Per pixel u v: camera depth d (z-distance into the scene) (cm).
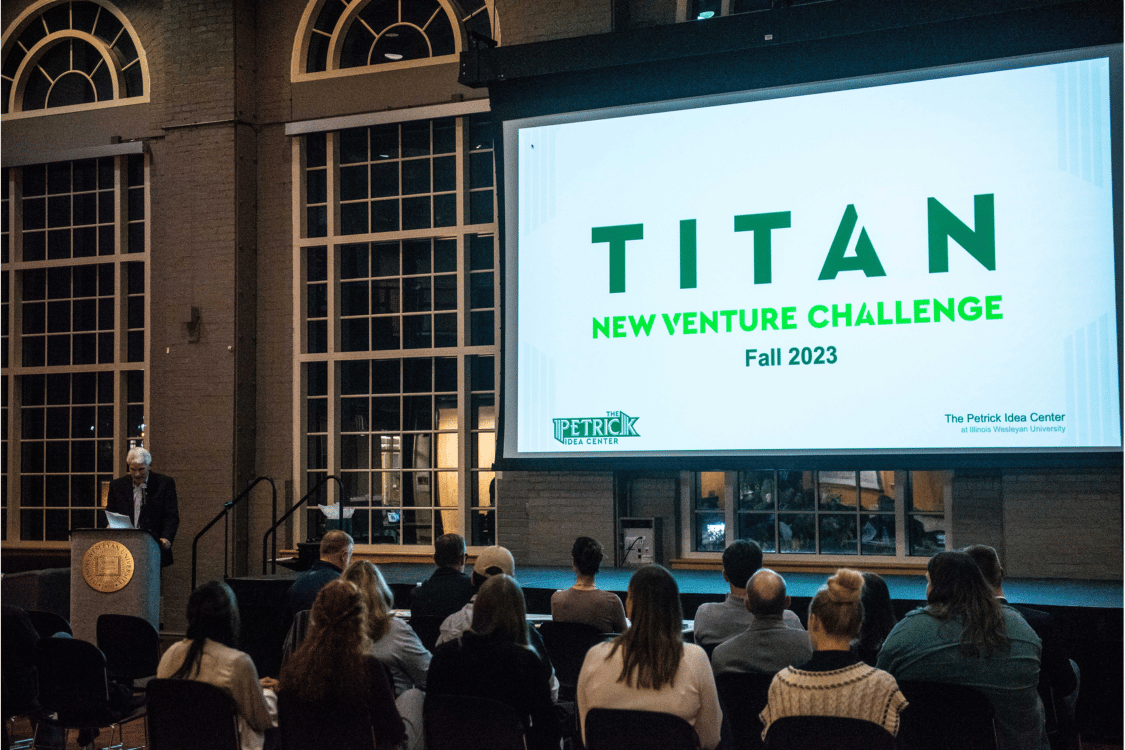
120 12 887
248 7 841
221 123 824
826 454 614
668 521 723
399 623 378
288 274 827
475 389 797
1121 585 584
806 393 621
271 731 363
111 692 430
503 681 315
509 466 691
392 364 816
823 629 271
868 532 682
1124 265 556
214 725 326
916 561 665
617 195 675
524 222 696
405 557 787
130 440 877
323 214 834
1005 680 306
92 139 882
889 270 606
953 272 591
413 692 371
